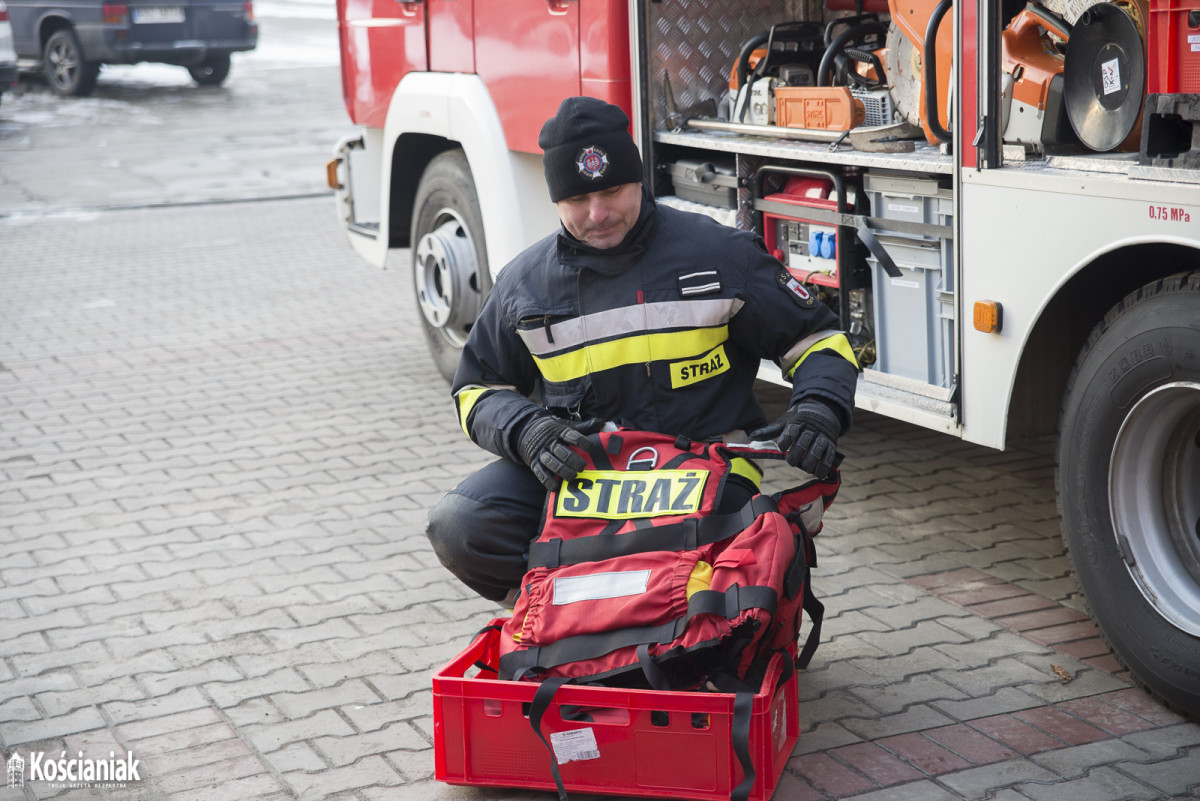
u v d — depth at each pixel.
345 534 4.44
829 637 3.52
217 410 6.04
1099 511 3.10
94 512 4.73
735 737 2.48
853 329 4.17
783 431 2.73
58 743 3.09
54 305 8.46
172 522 4.61
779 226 4.43
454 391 3.07
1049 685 3.19
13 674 3.47
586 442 2.79
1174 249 3.08
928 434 5.32
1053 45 3.54
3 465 5.31
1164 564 3.01
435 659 3.48
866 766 2.84
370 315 8.02
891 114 4.11
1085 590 3.19
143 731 3.14
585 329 2.85
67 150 15.41
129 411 6.06
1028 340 3.28
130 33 19.02
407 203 6.49
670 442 2.80
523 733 2.70
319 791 2.84
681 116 4.79
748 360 2.99
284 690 3.33
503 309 2.96
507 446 2.88
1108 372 3.02
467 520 2.96
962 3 3.30
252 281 9.16
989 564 3.97
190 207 12.27
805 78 4.52
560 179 2.73
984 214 3.34
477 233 5.75
